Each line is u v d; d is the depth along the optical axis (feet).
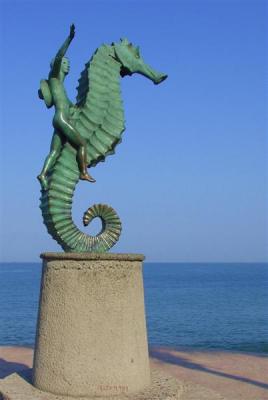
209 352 42.22
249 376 33.22
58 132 18.88
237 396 27.94
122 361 17.49
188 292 176.76
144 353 18.29
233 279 306.35
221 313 102.83
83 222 18.56
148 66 20.52
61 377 17.31
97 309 17.47
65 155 18.78
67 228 18.38
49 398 17.02
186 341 65.98
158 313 102.37
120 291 17.76
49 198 18.26
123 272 17.90
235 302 132.26
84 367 17.24
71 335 17.38
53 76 19.10
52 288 17.87
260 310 109.40
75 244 18.38
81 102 19.77
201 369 35.32
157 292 177.06
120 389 17.35
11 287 206.90
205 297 151.02
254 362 38.04
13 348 42.88
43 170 18.56
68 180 18.54
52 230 18.49
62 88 19.04
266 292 176.35
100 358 17.31
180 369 35.29
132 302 18.02
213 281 276.62
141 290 18.58
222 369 35.35
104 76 19.83
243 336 70.90
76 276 17.57
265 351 56.39
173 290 189.57
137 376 17.80
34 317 92.94
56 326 17.61
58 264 17.81
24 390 17.70
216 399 18.10
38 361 18.01
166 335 72.02
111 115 19.69
